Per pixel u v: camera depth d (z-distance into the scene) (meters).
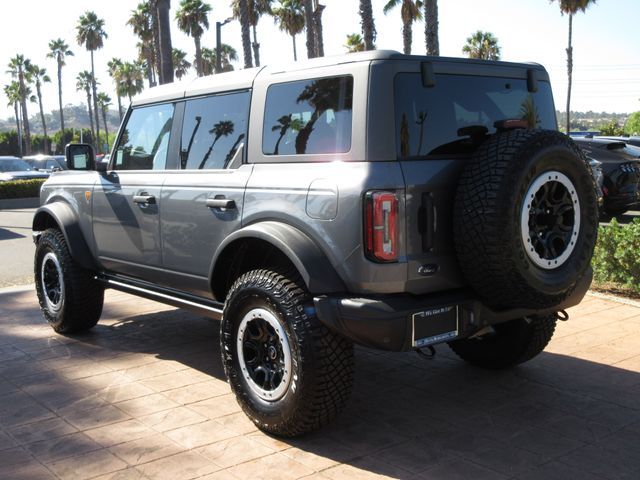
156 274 5.02
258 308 3.84
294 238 3.70
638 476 3.41
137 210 5.07
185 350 5.64
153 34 50.25
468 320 3.73
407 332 3.49
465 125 3.87
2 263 10.69
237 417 4.22
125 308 7.16
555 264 3.62
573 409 4.27
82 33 72.94
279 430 3.82
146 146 5.21
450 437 3.89
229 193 4.23
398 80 3.61
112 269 5.58
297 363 3.63
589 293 7.20
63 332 6.12
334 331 3.63
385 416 4.20
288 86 4.04
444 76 3.83
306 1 30.27
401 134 3.57
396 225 3.46
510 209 3.37
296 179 3.81
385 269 3.45
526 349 4.73
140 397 4.57
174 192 4.68
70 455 3.71
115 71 83.88
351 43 41.72
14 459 3.67
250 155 4.20
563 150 3.54
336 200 3.54
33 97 96.56
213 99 4.62
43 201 6.46
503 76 4.16
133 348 5.71
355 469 3.51
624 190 13.04
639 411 4.23
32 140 95.69
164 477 3.45
